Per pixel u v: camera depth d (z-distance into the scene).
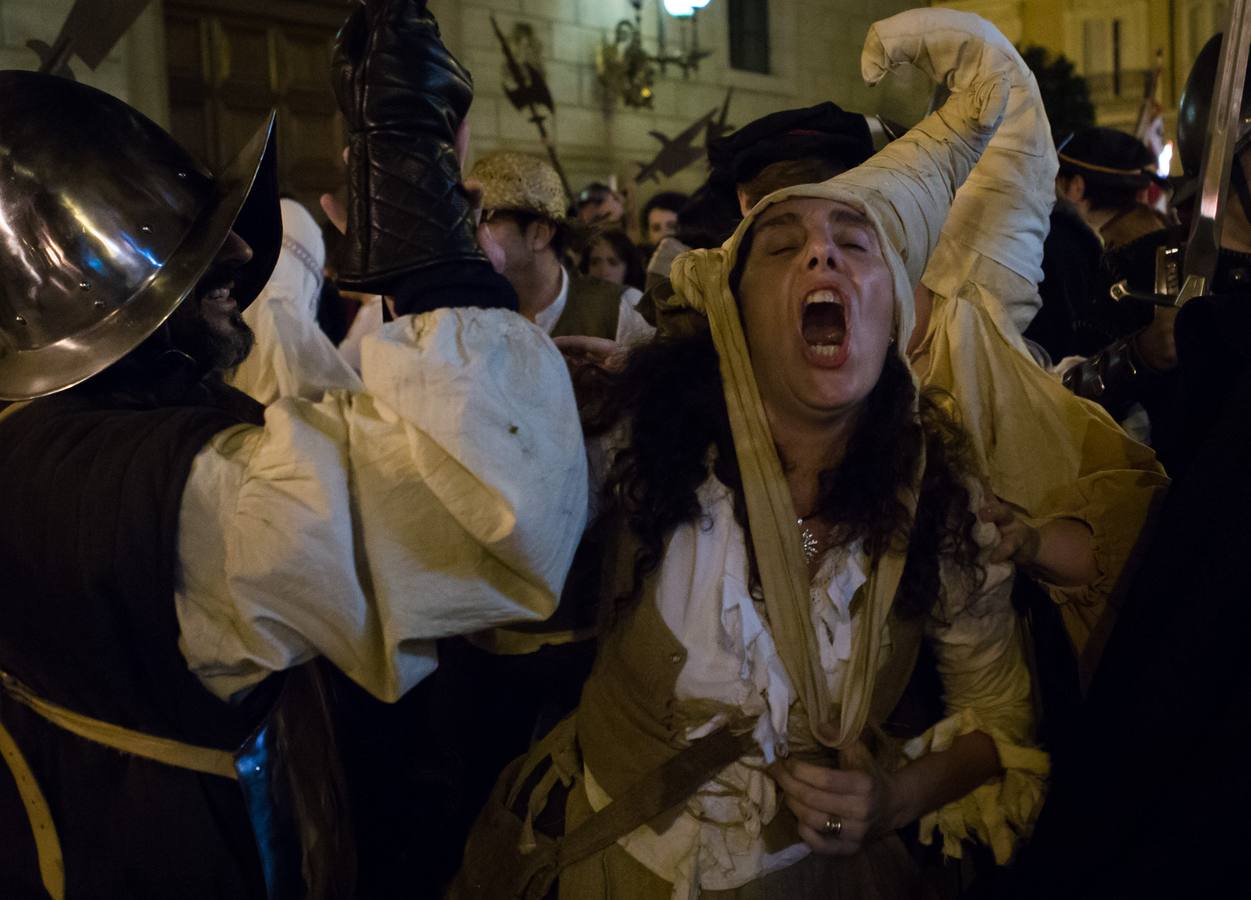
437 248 0.92
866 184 1.11
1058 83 6.05
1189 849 1.01
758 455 1.09
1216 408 1.16
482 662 1.53
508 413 0.87
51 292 0.96
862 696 1.09
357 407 0.89
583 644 1.35
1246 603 1.02
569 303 2.32
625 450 1.12
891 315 1.11
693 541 1.10
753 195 1.53
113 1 1.27
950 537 1.13
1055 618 1.39
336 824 1.18
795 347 1.07
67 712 1.01
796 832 1.11
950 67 1.21
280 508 0.85
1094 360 1.59
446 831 1.50
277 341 1.77
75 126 0.98
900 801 1.10
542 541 0.88
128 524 0.88
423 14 0.96
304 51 6.57
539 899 1.15
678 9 7.92
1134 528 1.24
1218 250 1.24
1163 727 1.04
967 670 1.20
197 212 1.02
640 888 1.09
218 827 1.01
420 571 0.89
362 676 0.92
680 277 1.17
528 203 2.20
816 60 9.91
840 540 1.10
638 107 8.62
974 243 1.41
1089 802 1.09
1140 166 3.16
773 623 1.08
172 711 0.97
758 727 1.08
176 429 0.91
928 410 1.20
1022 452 1.33
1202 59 1.46
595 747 1.13
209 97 6.21
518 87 5.82
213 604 0.90
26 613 0.95
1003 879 1.19
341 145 6.74
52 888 1.01
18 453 0.95
